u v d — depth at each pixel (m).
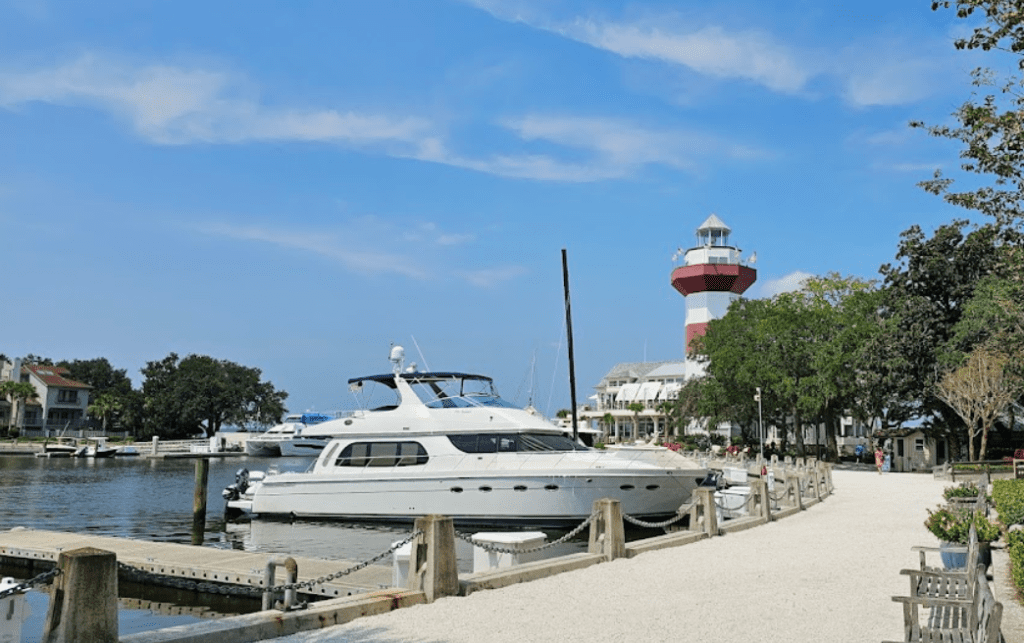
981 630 5.73
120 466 72.31
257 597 15.94
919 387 55.03
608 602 10.80
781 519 22.41
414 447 27.06
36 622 14.36
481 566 13.59
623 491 25.00
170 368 122.69
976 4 11.84
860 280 72.25
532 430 26.72
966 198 13.73
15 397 106.12
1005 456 56.38
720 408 71.19
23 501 38.34
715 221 104.25
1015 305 21.48
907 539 17.88
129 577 17.16
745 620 9.82
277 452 91.88
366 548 23.17
